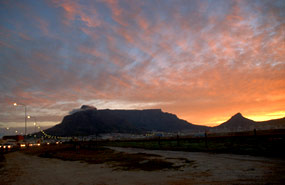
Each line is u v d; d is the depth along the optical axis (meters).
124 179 9.66
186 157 17.64
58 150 38.19
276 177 8.22
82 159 20.72
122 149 35.53
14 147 54.03
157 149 31.12
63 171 13.32
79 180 9.99
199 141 36.72
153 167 13.08
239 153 17.44
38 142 104.75
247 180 8.04
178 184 8.09
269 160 12.72
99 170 13.02
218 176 9.14
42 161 20.91
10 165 17.91
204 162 14.01
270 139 21.41
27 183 9.81
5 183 9.96
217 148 22.39
